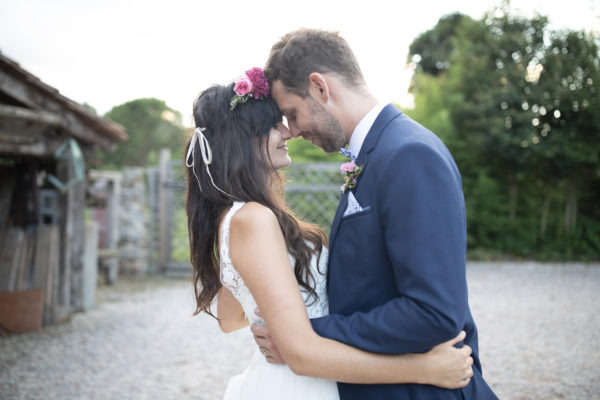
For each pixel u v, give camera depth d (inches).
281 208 52.4
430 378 43.8
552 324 193.0
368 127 49.9
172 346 167.8
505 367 143.0
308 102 51.1
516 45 407.5
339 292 48.5
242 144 51.2
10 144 163.9
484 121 395.9
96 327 191.3
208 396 124.1
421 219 40.8
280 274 44.4
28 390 127.1
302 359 42.5
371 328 41.9
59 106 175.9
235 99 51.8
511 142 387.5
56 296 193.3
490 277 310.7
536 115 397.7
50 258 189.9
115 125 204.2
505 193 439.2
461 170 427.2
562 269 344.8
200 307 57.6
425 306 39.4
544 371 138.6
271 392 51.0
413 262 40.3
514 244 413.4
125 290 275.1
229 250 47.7
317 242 54.1
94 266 230.1
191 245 56.6
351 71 51.0
